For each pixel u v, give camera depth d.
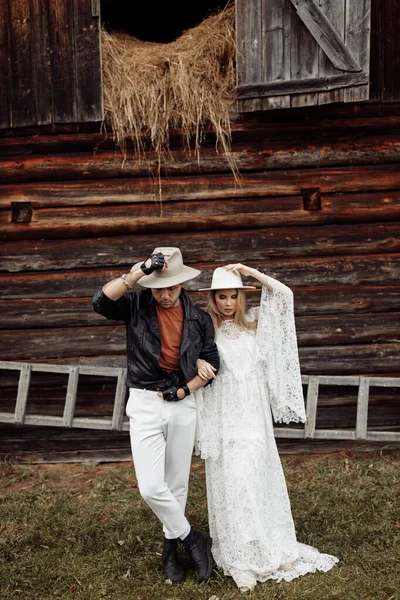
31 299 4.82
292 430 4.64
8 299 4.82
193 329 3.20
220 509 3.31
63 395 4.93
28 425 4.95
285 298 3.35
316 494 4.18
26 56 4.55
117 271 4.81
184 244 4.77
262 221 4.76
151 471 3.14
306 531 3.72
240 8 4.31
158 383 3.19
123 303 3.21
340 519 3.84
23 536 3.74
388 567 3.30
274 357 3.38
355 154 4.73
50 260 4.78
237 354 3.33
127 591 3.19
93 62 4.49
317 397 4.78
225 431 3.28
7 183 4.75
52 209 4.76
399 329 4.84
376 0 4.56
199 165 4.71
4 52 4.56
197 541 3.29
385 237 4.80
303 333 4.84
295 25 4.23
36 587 3.25
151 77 4.55
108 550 3.59
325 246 4.79
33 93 4.59
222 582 3.21
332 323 4.83
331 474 4.49
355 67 4.14
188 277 3.13
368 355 4.85
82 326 4.84
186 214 4.76
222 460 3.32
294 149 4.72
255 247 4.78
